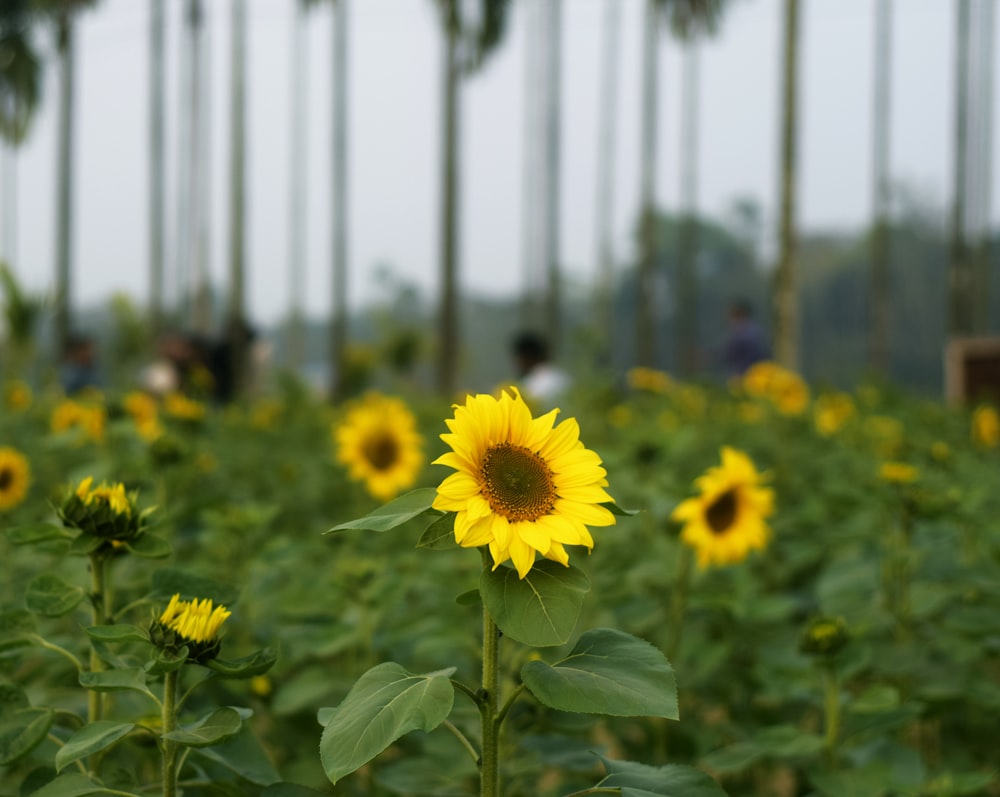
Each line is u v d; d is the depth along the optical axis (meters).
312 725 2.84
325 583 3.16
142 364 14.04
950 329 30.08
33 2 24.19
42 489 6.11
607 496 1.63
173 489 4.63
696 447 7.55
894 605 3.57
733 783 3.40
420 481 6.55
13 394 8.43
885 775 2.47
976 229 33.34
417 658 3.12
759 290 74.62
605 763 1.72
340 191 26.03
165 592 1.94
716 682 3.57
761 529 3.60
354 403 10.95
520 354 10.10
